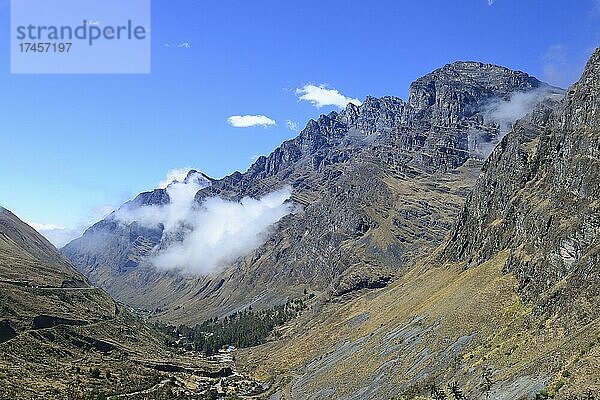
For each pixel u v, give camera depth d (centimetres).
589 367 8544
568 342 10019
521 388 9512
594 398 7719
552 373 9288
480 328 14062
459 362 12788
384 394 13875
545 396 8569
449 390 11700
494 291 15325
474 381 11281
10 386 17675
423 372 13725
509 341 12150
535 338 11388
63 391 18625
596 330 9625
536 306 12588
